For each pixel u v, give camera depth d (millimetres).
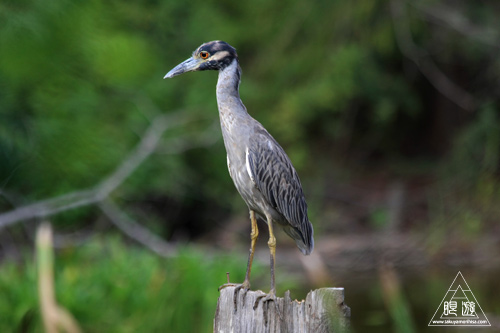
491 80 18016
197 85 17219
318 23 17375
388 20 17469
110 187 13672
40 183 14258
